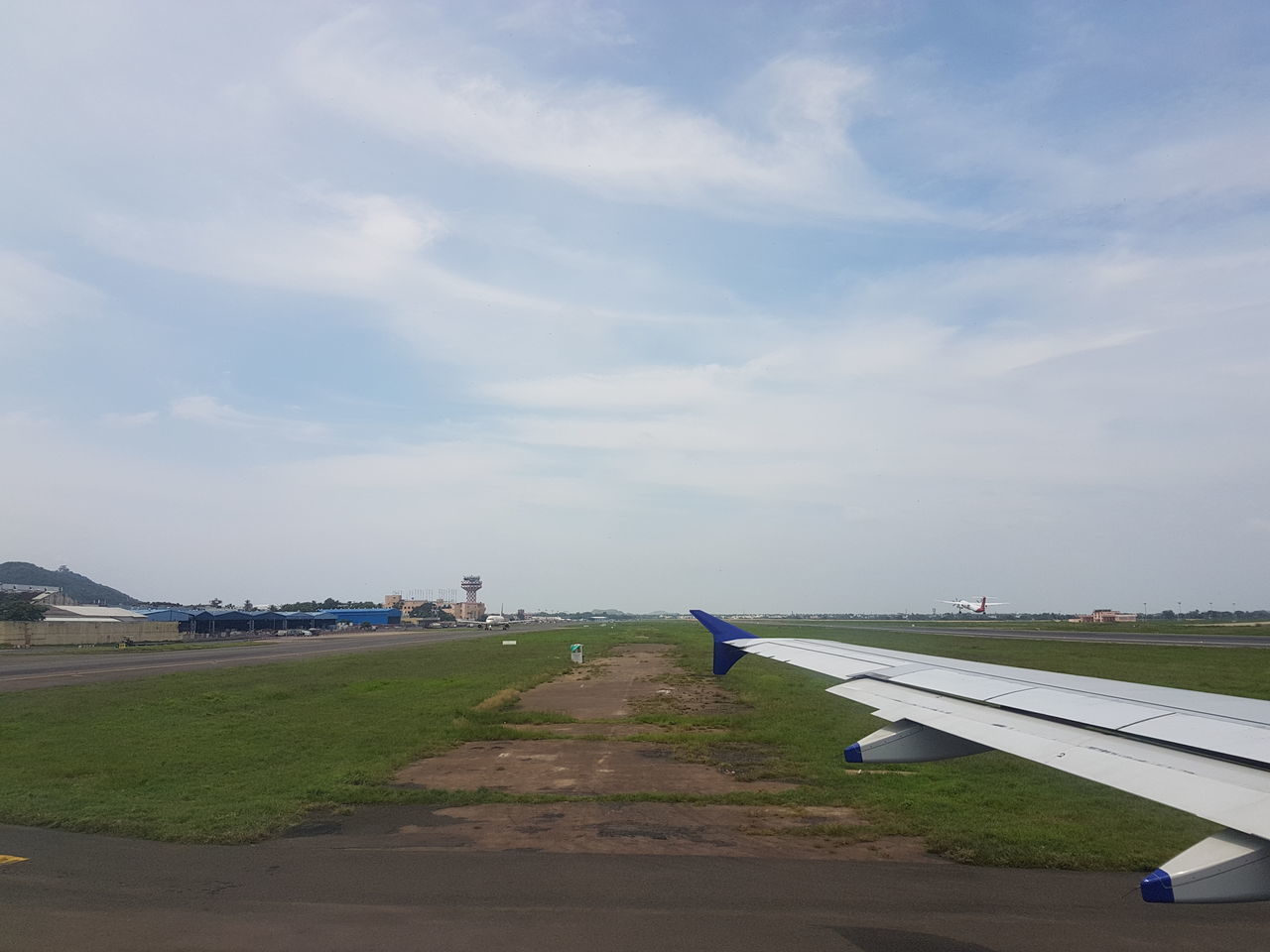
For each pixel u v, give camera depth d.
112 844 9.32
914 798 11.46
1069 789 12.02
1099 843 9.12
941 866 8.35
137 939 6.35
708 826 10.06
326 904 7.17
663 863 8.47
